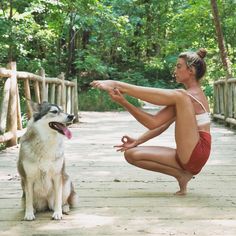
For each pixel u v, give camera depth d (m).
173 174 3.97
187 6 20.67
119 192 4.08
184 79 3.96
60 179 3.23
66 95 10.70
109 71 19.05
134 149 4.05
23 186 3.40
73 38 17.92
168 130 9.56
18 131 7.02
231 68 13.72
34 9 12.41
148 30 22.08
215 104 11.80
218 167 5.32
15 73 6.75
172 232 2.95
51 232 2.96
